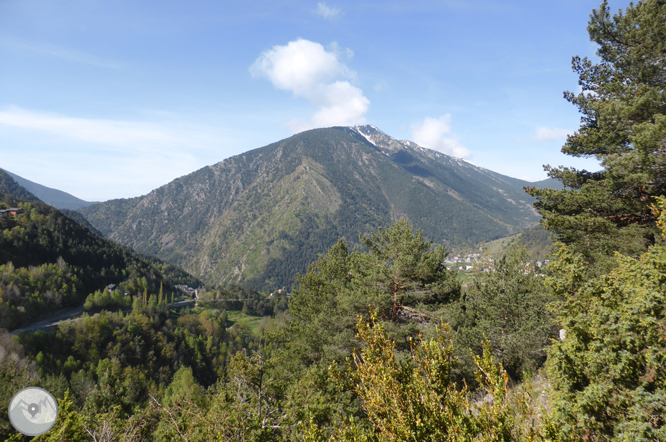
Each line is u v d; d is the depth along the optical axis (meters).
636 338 6.44
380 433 4.97
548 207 18.31
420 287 20.58
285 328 28.16
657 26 15.12
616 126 15.68
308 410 10.45
